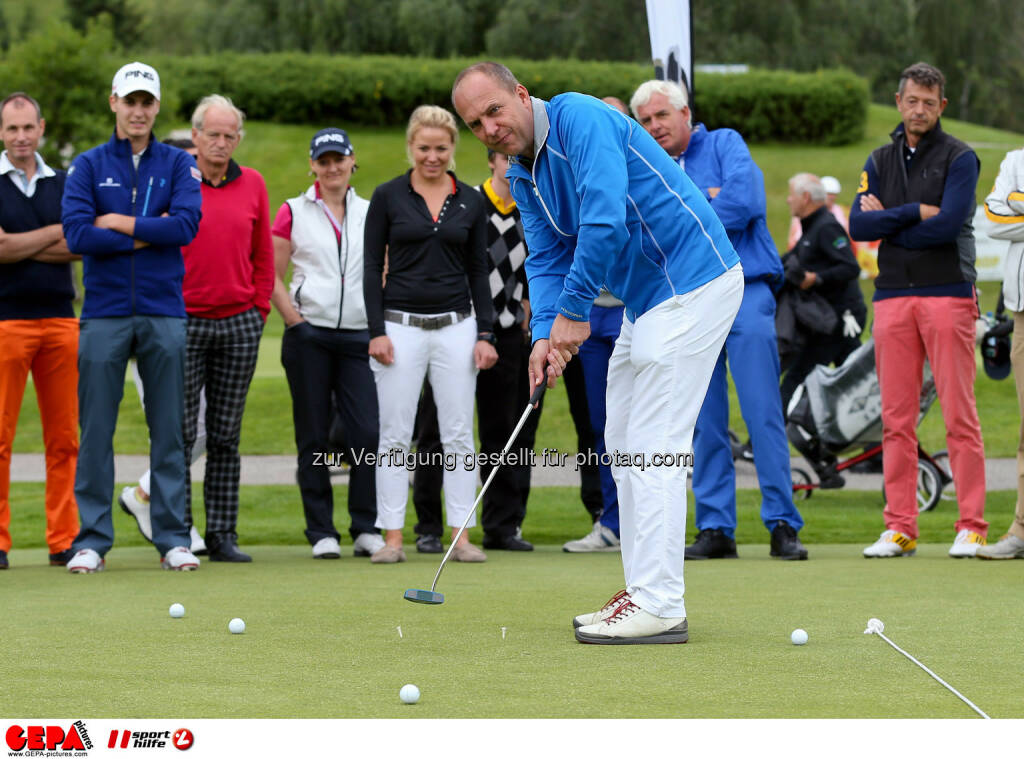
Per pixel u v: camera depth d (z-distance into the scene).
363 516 7.11
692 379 3.99
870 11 56.53
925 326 6.59
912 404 6.70
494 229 7.20
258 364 16.27
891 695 3.12
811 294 10.01
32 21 63.59
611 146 3.85
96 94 27.62
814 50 54.38
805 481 9.88
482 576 5.84
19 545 7.76
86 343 6.18
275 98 34.72
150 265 6.19
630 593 4.05
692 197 4.00
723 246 4.04
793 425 9.56
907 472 6.70
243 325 6.78
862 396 9.19
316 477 7.04
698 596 5.02
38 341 6.52
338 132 6.96
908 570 5.90
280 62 34.84
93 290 6.18
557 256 4.30
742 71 35.16
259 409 13.12
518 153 3.99
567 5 53.34
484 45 54.69
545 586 5.43
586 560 6.66
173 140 7.78
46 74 27.31
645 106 6.40
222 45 55.66
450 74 35.00
